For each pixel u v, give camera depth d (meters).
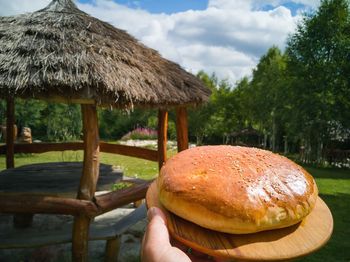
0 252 3.61
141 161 12.52
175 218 1.13
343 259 3.87
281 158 1.34
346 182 10.27
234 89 29.19
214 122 27.19
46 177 3.82
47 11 3.51
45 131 19.69
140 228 4.37
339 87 15.77
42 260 3.47
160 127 4.47
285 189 1.11
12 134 5.54
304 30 17.28
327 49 16.52
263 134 27.03
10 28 3.14
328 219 1.17
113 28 3.78
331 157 16.39
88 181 2.87
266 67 26.17
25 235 3.01
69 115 18.48
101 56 2.90
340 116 15.45
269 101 22.38
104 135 28.98
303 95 16.23
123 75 2.82
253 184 1.09
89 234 3.15
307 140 16.95
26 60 2.63
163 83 3.34
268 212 1.03
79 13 3.60
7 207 2.67
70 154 12.97
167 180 1.19
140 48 3.79
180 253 1.00
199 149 1.41
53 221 4.52
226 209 1.02
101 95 2.58
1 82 2.45
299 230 1.08
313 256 3.93
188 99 3.55
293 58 17.62
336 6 16.25
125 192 3.08
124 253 3.72
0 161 11.41
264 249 0.97
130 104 2.75
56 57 2.66
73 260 2.91
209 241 1.00
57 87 2.48
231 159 1.25
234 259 0.95
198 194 1.07
